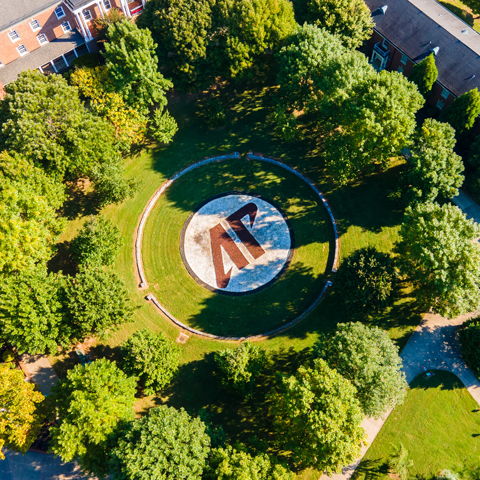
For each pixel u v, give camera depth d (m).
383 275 45.06
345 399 36.56
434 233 43.25
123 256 53.53
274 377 46.41
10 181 45.41
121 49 50.28
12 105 46.91
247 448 38.75
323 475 42.16
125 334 49.12
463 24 59.03
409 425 44.03
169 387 46.28
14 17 55.97
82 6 57.19
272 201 56.94
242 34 55.78
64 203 55.41
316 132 60.94
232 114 62.34
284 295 51.03
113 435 36.62
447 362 47.06
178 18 54.09
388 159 54.88
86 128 49.22
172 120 57.69
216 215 56.25
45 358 47.84
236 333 49.16
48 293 41.69
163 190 57.88
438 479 40.78
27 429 39.06
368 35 61.22
